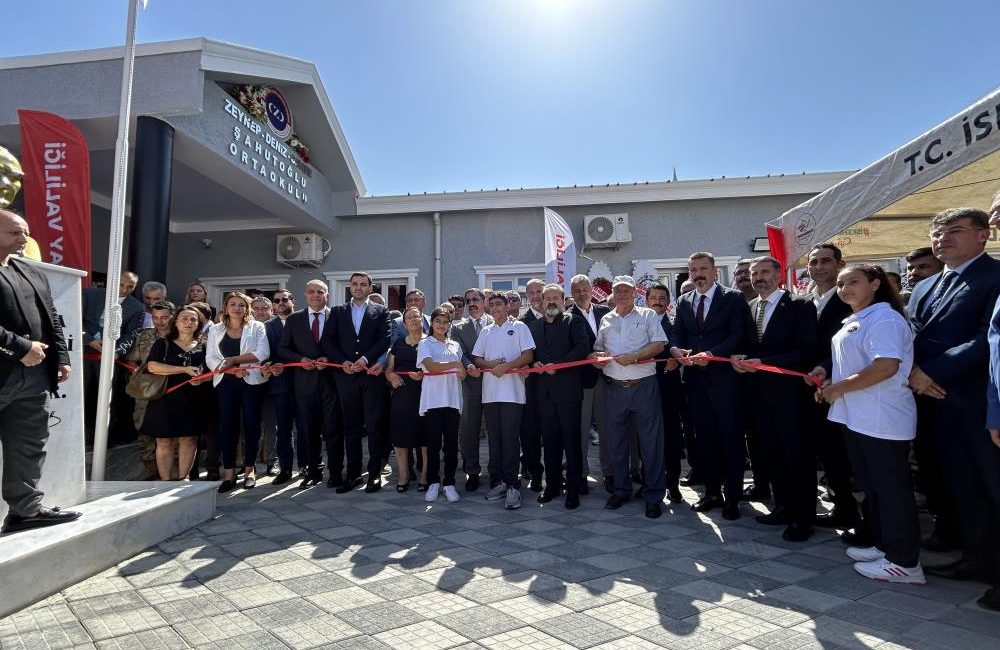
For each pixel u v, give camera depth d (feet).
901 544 8.99
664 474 13.88
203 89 22.07
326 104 30.32
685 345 14.07
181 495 11.80
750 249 32.12
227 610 7.91
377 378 16.39
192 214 33.30
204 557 10.18
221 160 24.11
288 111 29.78
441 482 16.19
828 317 12.02
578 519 12.98
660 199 32.27
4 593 7.70
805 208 16.60
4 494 9.14
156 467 16.25
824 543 11.14
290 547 10.78
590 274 32.63
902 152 13.01
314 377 16.42
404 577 9.20
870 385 9.19
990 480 8.53
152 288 17.92
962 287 9.14
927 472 10.75
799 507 11.46
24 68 21.63
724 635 7.19
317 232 34.35
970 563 9.02
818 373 11.37
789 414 11.75
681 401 16.07
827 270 12.19
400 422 15.87
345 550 10.61
